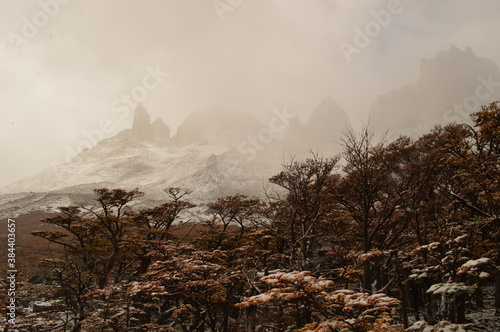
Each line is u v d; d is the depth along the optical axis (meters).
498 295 15.12
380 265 14.85
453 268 8.50
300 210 18.86
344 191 18.34
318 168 17.72
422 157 14.81
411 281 14.41
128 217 28.72
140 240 21.77
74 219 26.02
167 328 13.75
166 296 18.19
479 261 6.26
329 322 4.99
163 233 25.80
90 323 14.34
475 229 11.27
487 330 11.34
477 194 12.75
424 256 12.51
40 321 16.09
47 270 27.23
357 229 18.97
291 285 5.00
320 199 18.22
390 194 15.45
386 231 17.09
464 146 13.89
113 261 22.33
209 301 13.22
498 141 13.99
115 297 15.52
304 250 16.44
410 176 14.70
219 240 24.56
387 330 4.92
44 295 18.22
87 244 25.84
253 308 16.73
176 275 13.40
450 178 13.74
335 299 5.26
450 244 8.75
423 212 13.84
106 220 26.89
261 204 23.95
